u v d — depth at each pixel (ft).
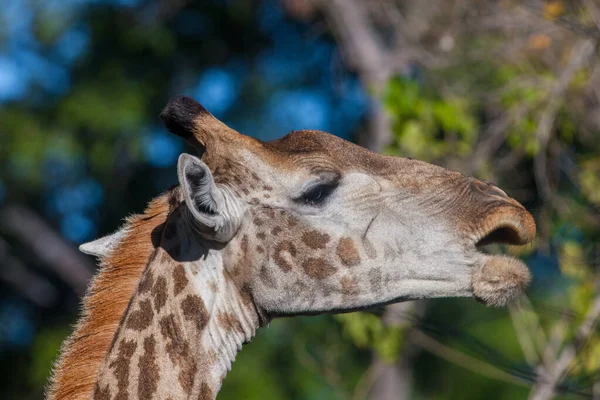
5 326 83.92
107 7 78.28
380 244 25.72
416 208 25.96
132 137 76.28
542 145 38.91
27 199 81.61
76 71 79.05
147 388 23.85
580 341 35.99
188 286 24.73
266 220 25.43
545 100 40.50
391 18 51.85
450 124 41.01
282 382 64.80
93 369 24.06
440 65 45.19
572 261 37.47
